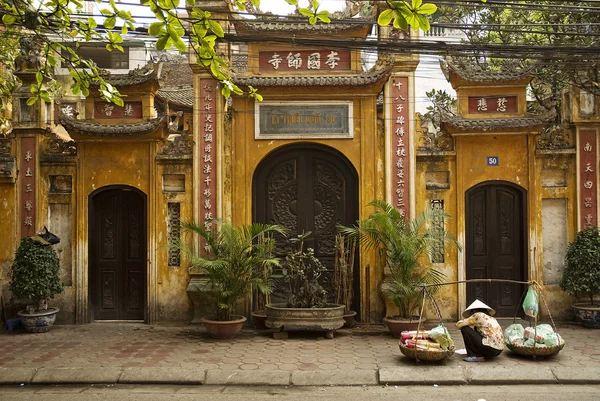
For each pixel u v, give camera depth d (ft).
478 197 38.50
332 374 25.90
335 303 36.70
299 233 38.58
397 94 37.86
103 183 38.55
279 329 33.53
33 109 38.29
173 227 38.68
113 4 22.40
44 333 35.24
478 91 38.17
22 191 38.47
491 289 38.19
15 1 23.71
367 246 37.14
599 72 40.11
